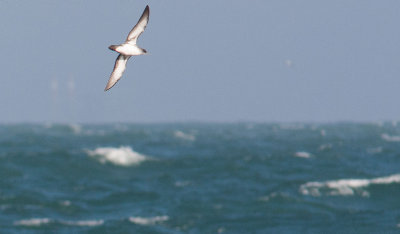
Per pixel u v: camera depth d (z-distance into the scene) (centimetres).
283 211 6500
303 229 5809
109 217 6378
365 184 7438
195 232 5741
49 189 7862
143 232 5706
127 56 2202
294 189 7625
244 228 5856
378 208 6650
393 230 5709
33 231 5769
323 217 6250
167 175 9062
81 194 7600
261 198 6950
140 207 6844
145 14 2202
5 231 5716
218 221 6097
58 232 5731
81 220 6250
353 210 6556
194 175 9238
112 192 7738
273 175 9150
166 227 5894
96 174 9219
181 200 7100
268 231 5744
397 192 7169
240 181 8625
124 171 9562
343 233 5653
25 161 9581
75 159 9750
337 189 7325
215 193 7606
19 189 7669
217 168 9856
